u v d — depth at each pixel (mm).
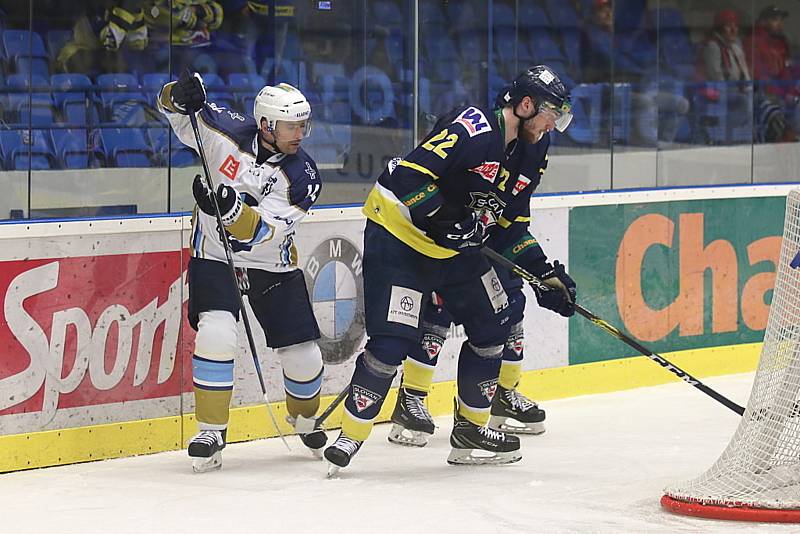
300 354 16266
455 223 14695
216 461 15812
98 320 16438
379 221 15250
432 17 19984
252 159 15477
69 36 16953
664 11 22297
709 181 23078
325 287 18391
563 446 17203
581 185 21578
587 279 21078
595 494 14469
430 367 17281
